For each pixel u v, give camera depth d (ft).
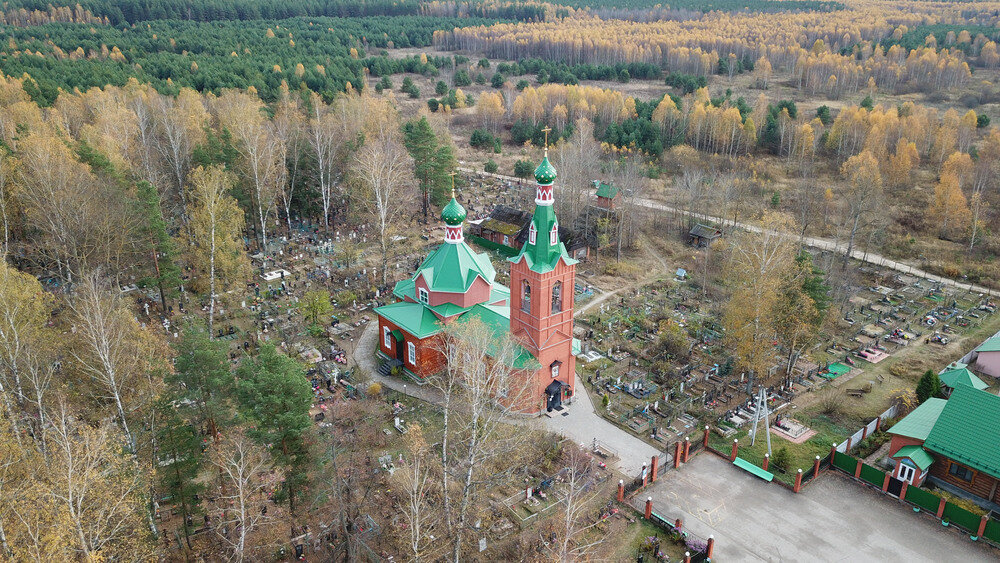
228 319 281.95
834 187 468.34
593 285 335.06
